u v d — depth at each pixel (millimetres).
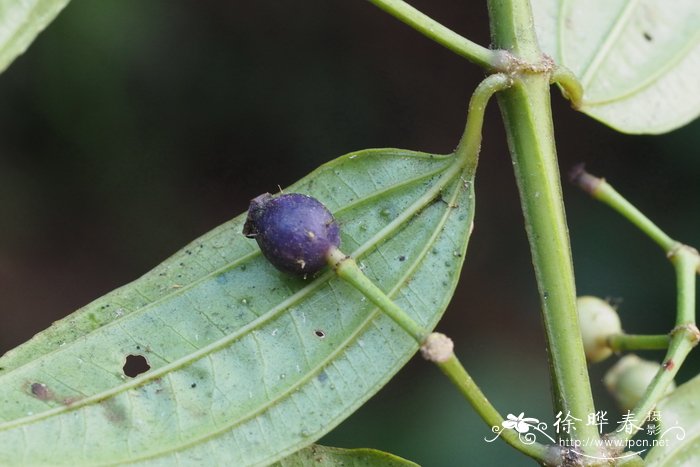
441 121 505
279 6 490
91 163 476
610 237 456
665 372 230
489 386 427
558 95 483
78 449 218
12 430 217
